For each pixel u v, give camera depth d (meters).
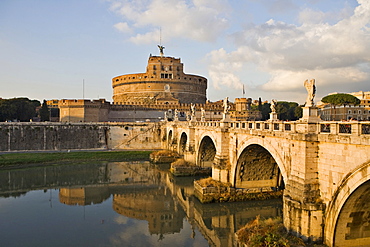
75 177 63.12
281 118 137.62
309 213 23.50
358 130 19.62
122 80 159.12
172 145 85.00
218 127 44.84
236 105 144.25
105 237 33.84
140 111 129.00
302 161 24.30
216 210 40.62
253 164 40.69
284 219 26.52
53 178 61.97
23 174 64.75
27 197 49.19
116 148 99.06
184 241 33.16
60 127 93.31
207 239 33.81
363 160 19.31
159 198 49.59
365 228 23.14
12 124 87.06
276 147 29.34
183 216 41.44
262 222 30.22
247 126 37.09
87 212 42.47
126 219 40.00
